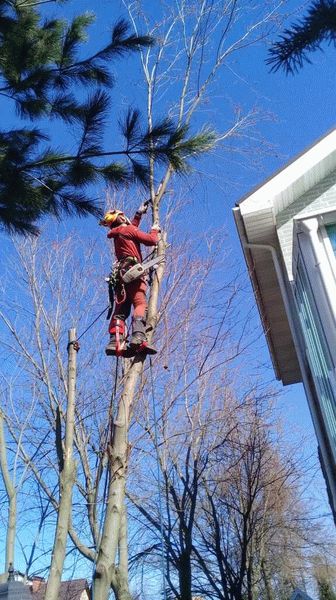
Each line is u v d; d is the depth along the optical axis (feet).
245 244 29.43
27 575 24.35
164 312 31.17
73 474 15.11
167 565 29.63
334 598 81.97
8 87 18.44
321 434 27.71
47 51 18.30
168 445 32.55
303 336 26.48
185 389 31.91
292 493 51.13
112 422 16.38
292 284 26.86
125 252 18.74
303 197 28.60
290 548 54.54
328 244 21.11
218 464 36.35
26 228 19.02
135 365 16.49
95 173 18.25
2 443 22.40
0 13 18.25
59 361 30.99
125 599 22.62
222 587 32.78
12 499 21.21
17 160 17.62
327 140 28.45
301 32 7.75
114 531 13.60
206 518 37.01
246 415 36.55
